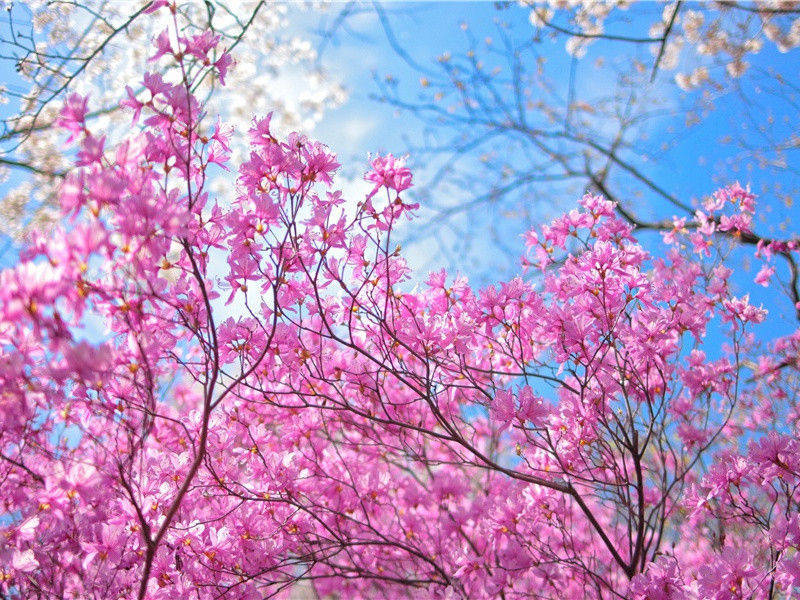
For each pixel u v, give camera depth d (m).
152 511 3.41
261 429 4.35
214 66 2.96
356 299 3.51
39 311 2.30
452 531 4.32
